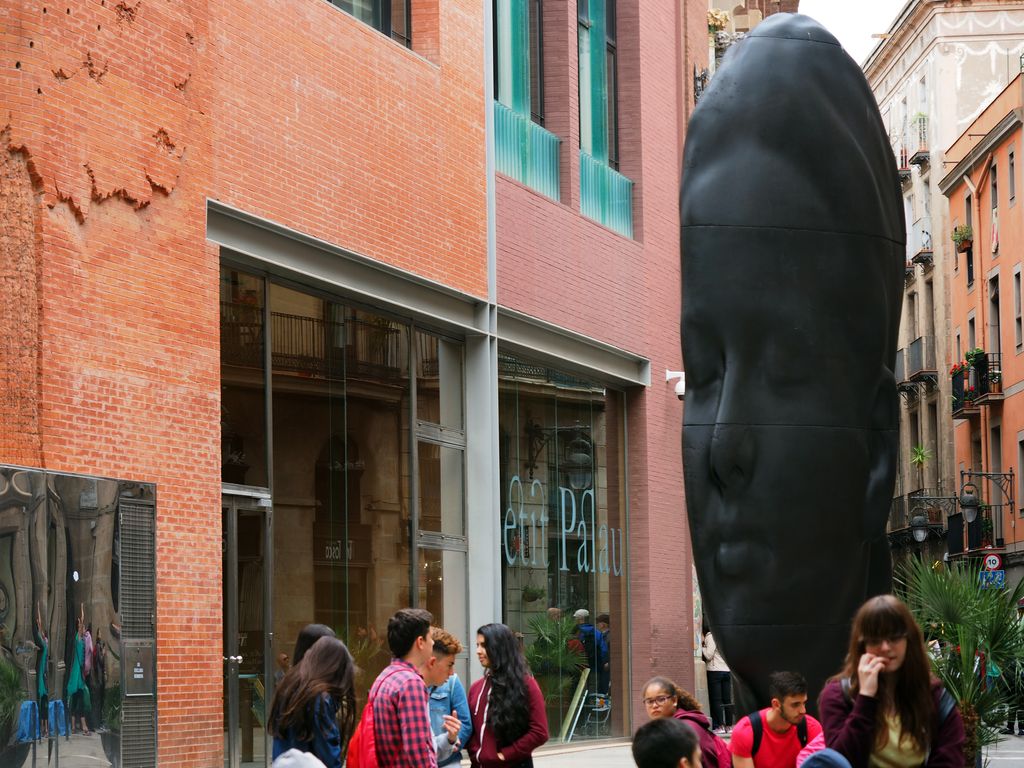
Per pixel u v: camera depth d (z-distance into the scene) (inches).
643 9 1012.5
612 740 957.8
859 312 421.4
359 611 703.7
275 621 644.1
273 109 634.2
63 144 524.1
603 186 967.6
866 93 430.6
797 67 421.7
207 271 590.2
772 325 416.5
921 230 2407.7
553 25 922.1
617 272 959.6
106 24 545.3
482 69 805.2
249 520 628.4
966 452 2162.9
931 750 228.4
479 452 805.2
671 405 1035.9
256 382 637.3
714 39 1330.0
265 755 623.8
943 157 2257.6
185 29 584.1
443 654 334.0
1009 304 1988.2
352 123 687.7
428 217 746.2
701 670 1085.8
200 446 579.2
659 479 1011.3
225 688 604.7
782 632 413.1
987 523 1996.8
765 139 419.5
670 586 1021.2
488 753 362.3
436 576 772.6
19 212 512.4
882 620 226.1
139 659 463.5
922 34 2426.2
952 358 2272.4
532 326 864.9
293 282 667.4
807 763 205.5
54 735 418.6
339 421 695.1
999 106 1998.0
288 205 641.0
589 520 944.9
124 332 547.2
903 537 2365.9
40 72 517.7
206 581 575.8
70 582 431.8
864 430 422.0
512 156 861.2
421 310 751.7
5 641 402.3
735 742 322.3
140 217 558.6
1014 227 1964.8
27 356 508.7
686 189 423.8
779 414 415.5
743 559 414.3
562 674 897.5
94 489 446.9
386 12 748.0
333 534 687.7
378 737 290.7
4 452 500.7
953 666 457.7
